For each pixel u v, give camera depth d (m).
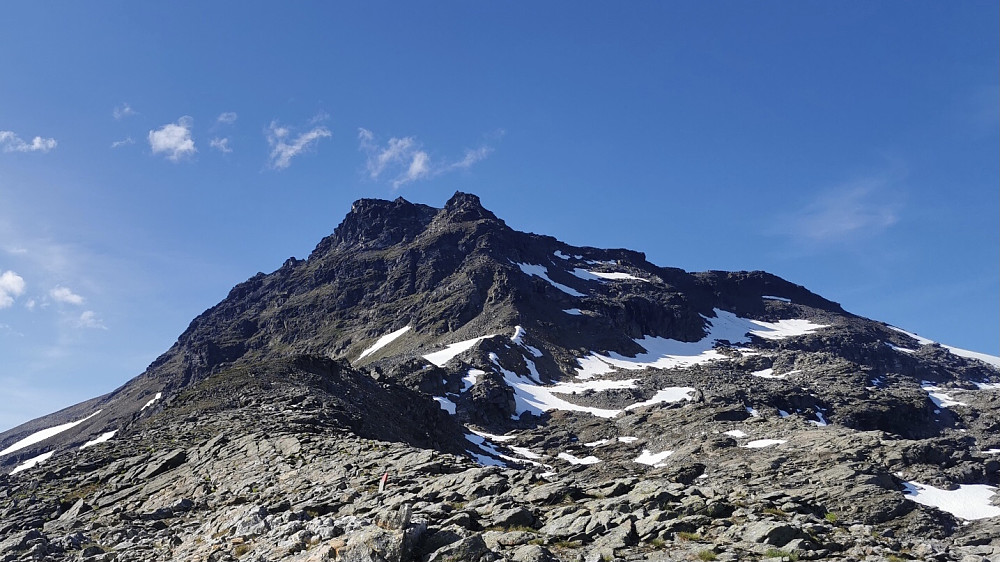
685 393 149.00
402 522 19.69
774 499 25.67
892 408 143.38
